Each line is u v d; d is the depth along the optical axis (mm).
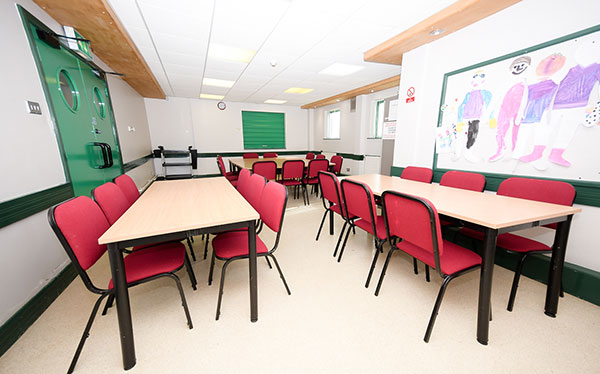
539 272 1853
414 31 2520
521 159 2059
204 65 3766
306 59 3510
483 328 1262
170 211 1422
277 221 1503
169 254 1470
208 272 2035
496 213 1331
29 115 1693
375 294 1694
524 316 1486
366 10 2223
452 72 2547
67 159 2141
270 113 7723
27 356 1222
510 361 1175
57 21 2184
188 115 6637
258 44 2967
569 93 1734
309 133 8531
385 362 1179
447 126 2668
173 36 2734
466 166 2525
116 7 2145
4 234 1363
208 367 1154
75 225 1061
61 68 2203
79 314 1526
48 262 1706
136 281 1210
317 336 1343
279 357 1210
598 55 1585
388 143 5320
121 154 3836
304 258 2283
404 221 1372
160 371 1134
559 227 1396
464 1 2057
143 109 5781
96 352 1239
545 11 1832
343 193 2021
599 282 1566
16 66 1609
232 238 1707
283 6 2148
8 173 1455
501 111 2170
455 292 1741
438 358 1199
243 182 2438
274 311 1543
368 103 5965
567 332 1354
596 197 1624
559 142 1810
